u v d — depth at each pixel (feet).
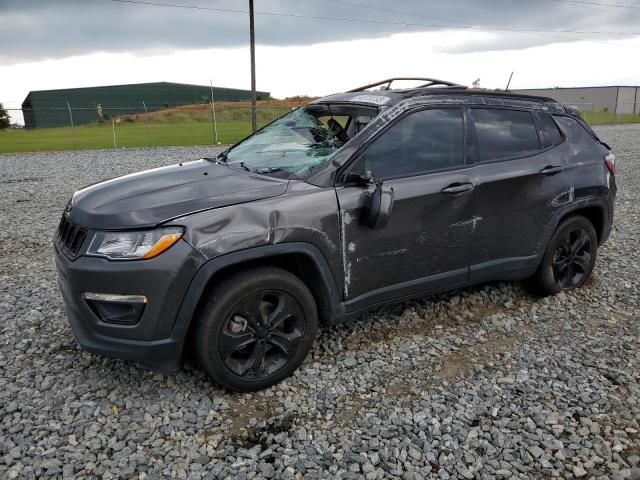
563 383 10.80
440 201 11.75
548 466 8.48
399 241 11.41
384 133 11.38
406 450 8.80
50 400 10.03
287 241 9.91
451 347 12.28
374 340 12.55
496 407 9.98
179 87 252.83
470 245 12.59
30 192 33.01
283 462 8.49
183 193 10.10
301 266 10.67
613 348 12.28
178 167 12.75
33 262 18.38
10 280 16.43
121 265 9.02
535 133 13.93
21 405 9.84
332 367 11.34
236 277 9.68
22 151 63.77
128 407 9.84
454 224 12.12
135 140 80.89
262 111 120.88
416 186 11.44
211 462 8.47
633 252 19.25
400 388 10.62
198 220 9.27
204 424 9.43
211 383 10.65
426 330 13.08
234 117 139.85
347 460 8.55
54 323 13.30
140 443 8.91
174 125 122.11
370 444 8.91
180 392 10.34
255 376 10.24
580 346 12.37
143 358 9.39
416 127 11.89
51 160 52.54
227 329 9.72
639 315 14.06
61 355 11.68
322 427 9.39
